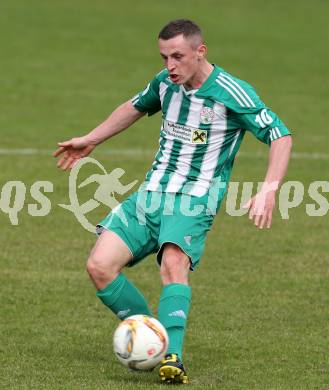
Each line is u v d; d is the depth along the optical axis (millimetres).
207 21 87625
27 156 45469
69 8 90750
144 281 28578
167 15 89625
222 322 24578
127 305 20922
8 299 26188
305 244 32969
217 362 21469
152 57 73375
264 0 98625
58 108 57062
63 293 26891
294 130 53031
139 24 85250
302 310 25766
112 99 60000
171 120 21281
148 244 21094
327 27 87562
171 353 19703
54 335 23250
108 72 67938
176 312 20047
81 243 32469
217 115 20891
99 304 25984
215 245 32594
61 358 21484
